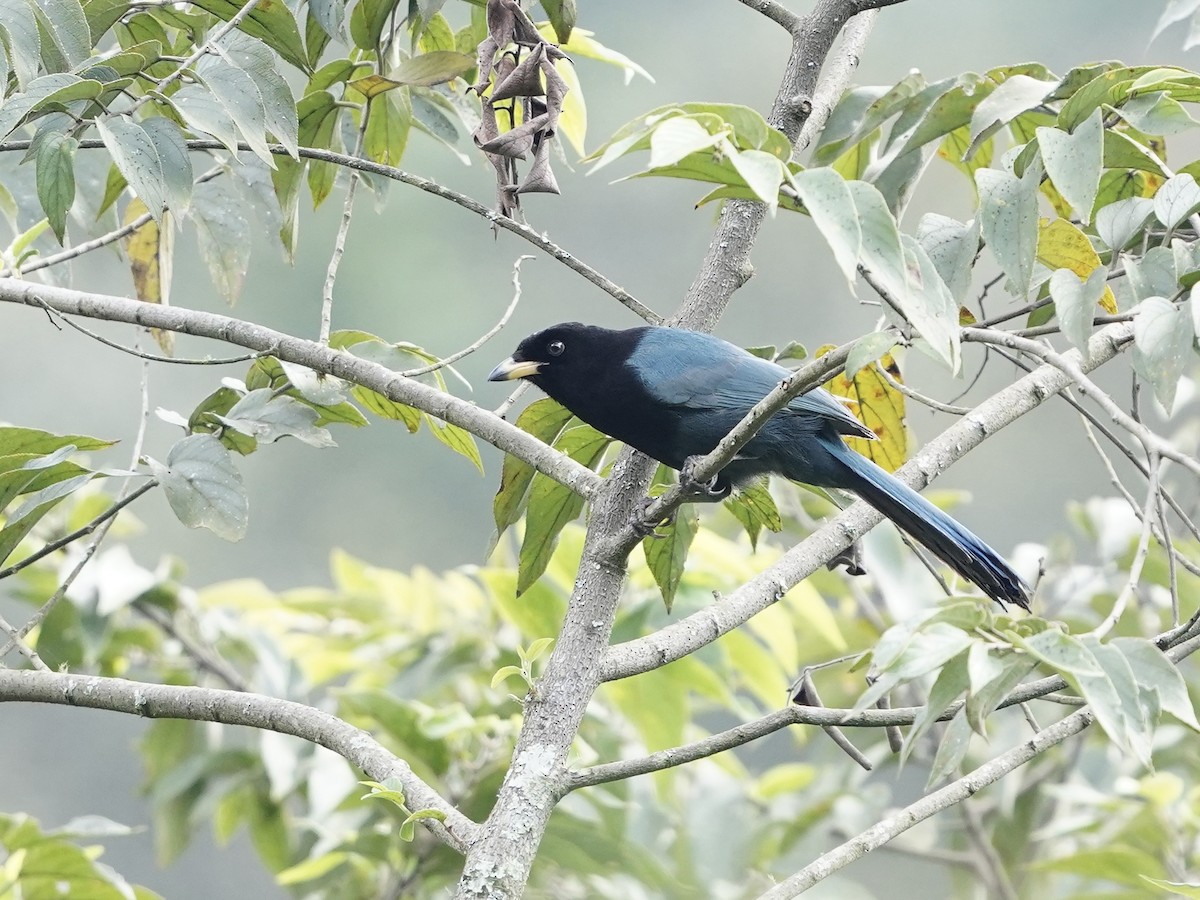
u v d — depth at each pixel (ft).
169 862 39.24
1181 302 23.22
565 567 33.37
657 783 35.22
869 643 42.27
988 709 16.38
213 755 38.47
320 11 27.89
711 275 26.99
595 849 33.96
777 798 40.01
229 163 32.81
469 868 20.25
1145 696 16.53
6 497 24.93
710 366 31.19
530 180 25.29
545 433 31.35
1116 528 40.45
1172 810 34.68
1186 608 38.60
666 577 28.55
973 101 28.94
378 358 28.71
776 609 35.42
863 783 42.37
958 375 18.95
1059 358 19.56
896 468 32.96
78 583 35.06
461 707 33.04
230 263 32.73
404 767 21.21
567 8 26.50
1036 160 24.13
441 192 25.98
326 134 30.30
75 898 29.22
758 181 17.69
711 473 21.84
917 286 19.06
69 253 29.27
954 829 42.73
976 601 16.76
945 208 83.51
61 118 22.54
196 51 24.40
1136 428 19.02
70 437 25.76
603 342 31.83
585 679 22.44
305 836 39.11
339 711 35.09
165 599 37.63
